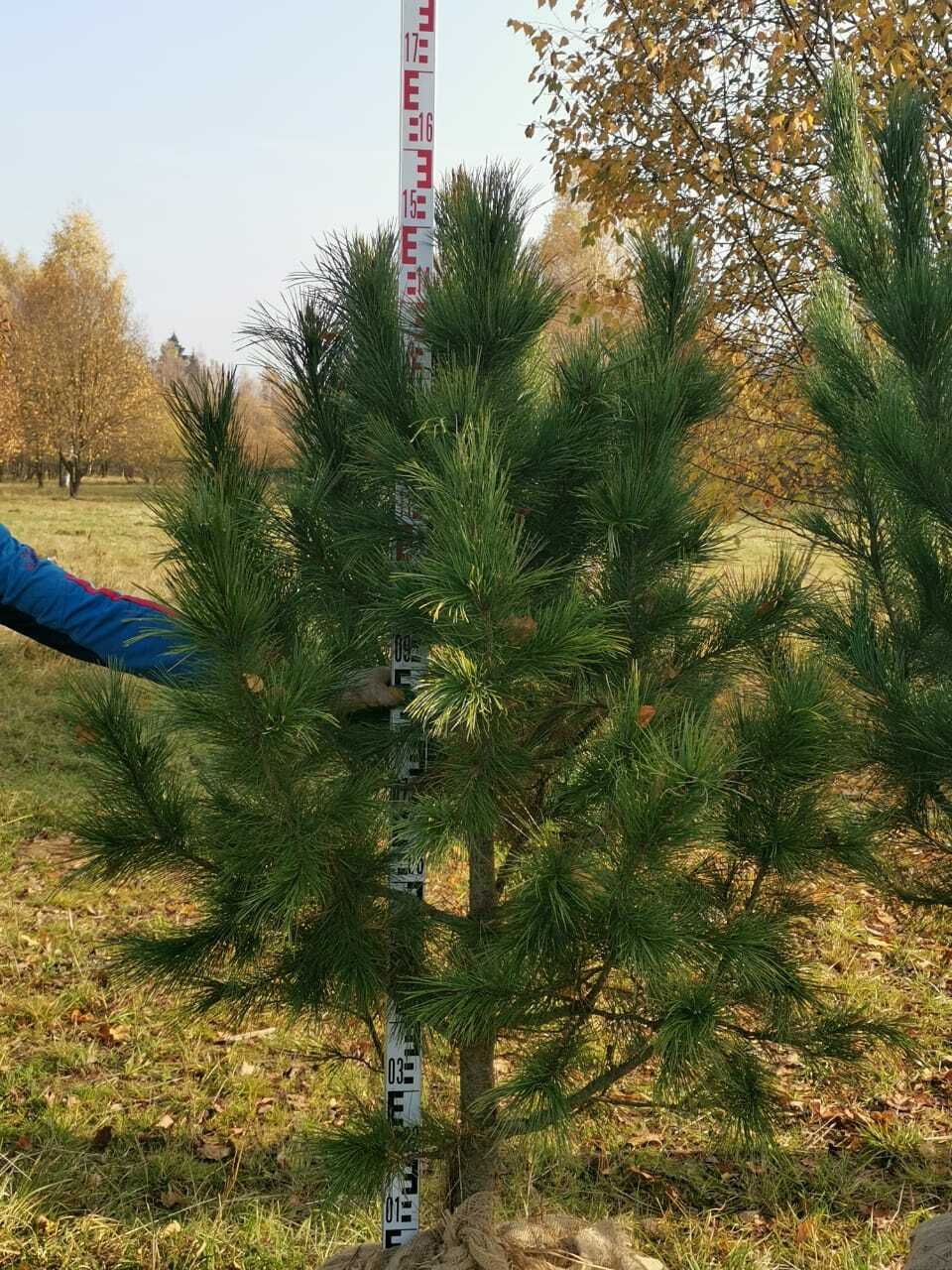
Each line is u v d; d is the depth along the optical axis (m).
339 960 1.82
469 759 1.69
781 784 1.76
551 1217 2.01
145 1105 3.33
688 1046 1.58
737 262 5.87
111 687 1.83
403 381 1.90
